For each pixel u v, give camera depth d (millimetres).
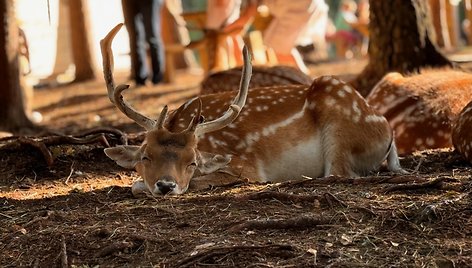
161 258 6691
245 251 6605
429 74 11742
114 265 6660
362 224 7137
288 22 17000
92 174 9961
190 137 8461
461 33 39156
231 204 7766
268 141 9242
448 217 7109
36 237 7207
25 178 9914
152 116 16516
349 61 30438
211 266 6477
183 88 21109
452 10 32969
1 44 14320
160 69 22453
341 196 7793
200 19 18547
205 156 8703
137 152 8648
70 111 18891
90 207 8172
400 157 10344
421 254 6602
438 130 10805
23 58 15828
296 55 17562
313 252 6574
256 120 9281
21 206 8391
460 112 10031
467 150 9609
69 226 7410
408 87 11172
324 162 9383
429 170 9641
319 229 7086
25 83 14758
